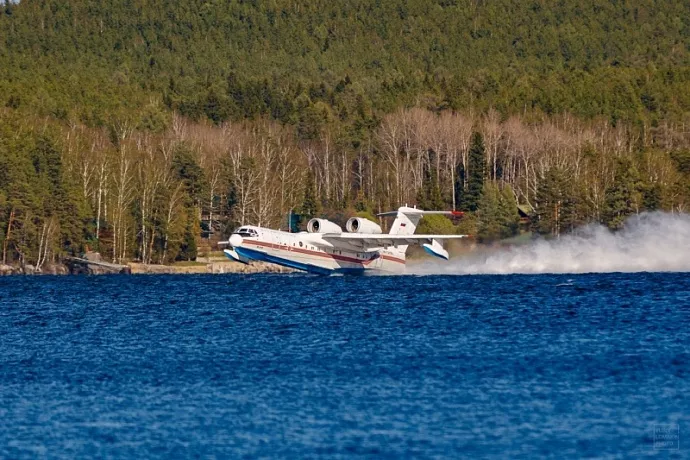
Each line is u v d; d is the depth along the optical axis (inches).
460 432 4040.4
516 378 4916.3
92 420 4286.4
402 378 4953.3
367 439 3964.1
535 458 3740.2
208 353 5812.0
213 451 3853.3
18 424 4242.1
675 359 5339.6
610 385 4756.4
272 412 4355.3
